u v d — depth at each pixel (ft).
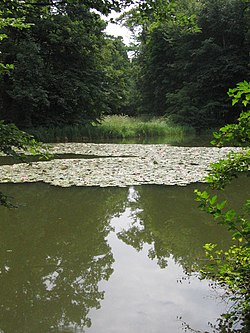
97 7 14.87
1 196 12.25
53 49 79.61
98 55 86.43
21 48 69.36
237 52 103.81
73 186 29.94
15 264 15.93
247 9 101.14
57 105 80.28
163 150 51.49
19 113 75.46
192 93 106.83
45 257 16.80
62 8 17.21
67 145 61.21
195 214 23.59
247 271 10.28
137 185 30.27
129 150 52.70
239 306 11.07
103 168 36.55
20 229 20.83
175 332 10.34
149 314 11.38
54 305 12.19
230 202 25.31
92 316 11.33
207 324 10.69
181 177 32.48
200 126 100.42
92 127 79.46
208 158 42.80
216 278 13.12
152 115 125.18
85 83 80.89
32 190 28.68
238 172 9.97
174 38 113.60
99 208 25.07
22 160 12.00
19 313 11.71
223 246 17.37
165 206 25.27
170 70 121.08
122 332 10.43
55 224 21.83
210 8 103.91
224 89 106.01
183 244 18.06
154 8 14.73
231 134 9.61
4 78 72.95
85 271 15.15
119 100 100.48
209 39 101.81
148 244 18.47
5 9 14.94
